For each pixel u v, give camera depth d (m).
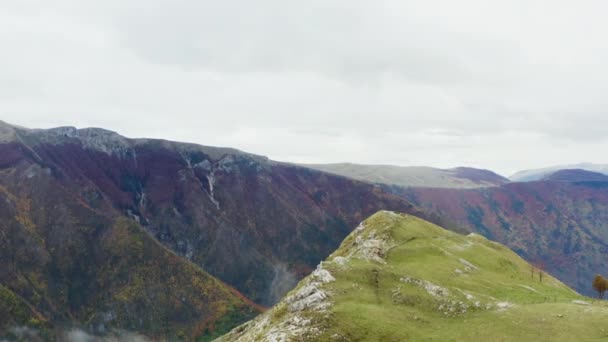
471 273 75.06
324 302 59.84
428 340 49.81
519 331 50.50
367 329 51.91
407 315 56.41
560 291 77.00
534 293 68.19
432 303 59.59
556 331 49.41
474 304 58.84
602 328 48.75
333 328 52.19
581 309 54.38
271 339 52.88
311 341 50.19
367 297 61.00
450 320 55.75
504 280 74.94
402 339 50.00
